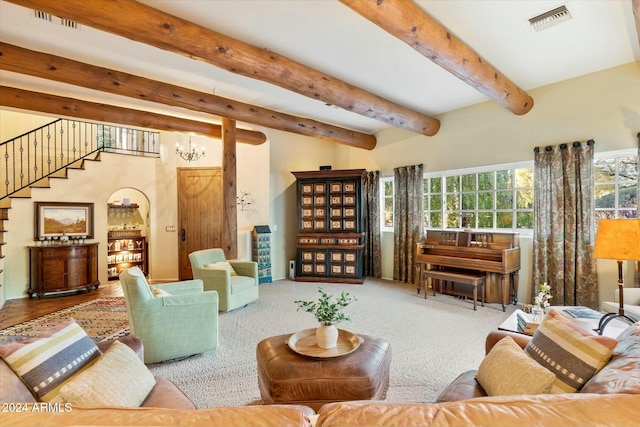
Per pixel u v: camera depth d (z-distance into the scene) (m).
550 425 0.71
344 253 6.02
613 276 3.72
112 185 6.00
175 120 5.32
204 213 6.60
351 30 2.95
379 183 6.43
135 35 2.56
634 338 1.31
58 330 1.55
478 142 4.95
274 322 3.84
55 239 5.39
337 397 1.77
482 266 4.33
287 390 1.76
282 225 6.51
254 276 4.65
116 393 1.38
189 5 2.59
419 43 2.72
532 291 4.29
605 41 3.15
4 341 3.34
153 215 6.44
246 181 6.46
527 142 4.42
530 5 2.60
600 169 3.96
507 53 3.38
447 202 5.54
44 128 6.29
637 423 0.70
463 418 0.73
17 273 5.06
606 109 3.75
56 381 1.35
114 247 6.66
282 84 3.50
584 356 1.32
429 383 2.43
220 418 0.76
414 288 5.52
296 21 2.81
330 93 3.83
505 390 1.40
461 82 4.14
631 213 3.74
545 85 4.21
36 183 5.71
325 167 6.42
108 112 4.72
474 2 2.56
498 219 4.87
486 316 3.99
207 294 2.96
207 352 2.99
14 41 3.10
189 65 3.63
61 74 3.35
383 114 4.57
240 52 3.03
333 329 2.12
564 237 4.03
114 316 4.11
